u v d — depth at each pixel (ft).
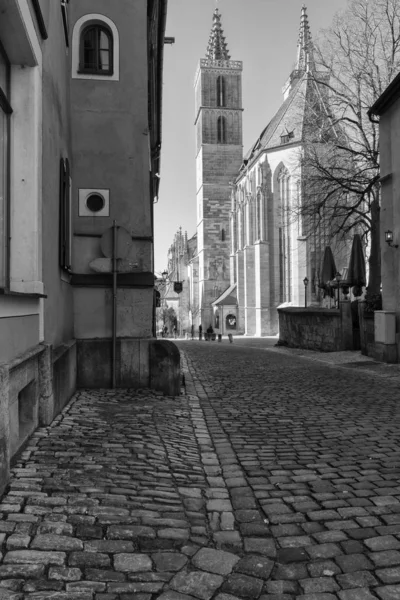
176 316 317.42
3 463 12.55
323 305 176.65
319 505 13.70
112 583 9.28
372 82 76.28
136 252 31.40
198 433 21.42
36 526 10.93
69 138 30.14
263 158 200.75
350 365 49.32
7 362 13.41
